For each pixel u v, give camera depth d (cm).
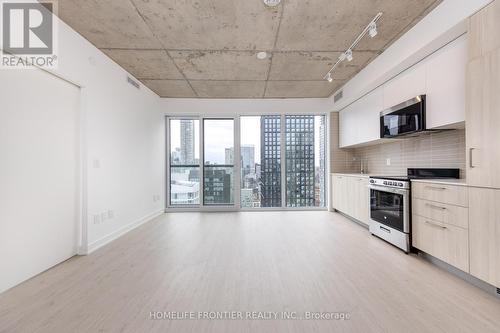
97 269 246
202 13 249
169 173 562
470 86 199
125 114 384
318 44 312
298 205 564
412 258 269
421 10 244
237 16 254
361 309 175
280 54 338
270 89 482
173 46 314
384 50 326
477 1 195
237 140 553
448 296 191
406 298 189
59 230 261
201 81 437
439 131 293
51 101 253
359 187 406
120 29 275
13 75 213
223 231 383
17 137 216
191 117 562
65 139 271
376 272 235
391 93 340
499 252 180
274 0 229
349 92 434
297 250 297
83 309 178
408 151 364
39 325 160
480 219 194
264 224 427
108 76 339
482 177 192
